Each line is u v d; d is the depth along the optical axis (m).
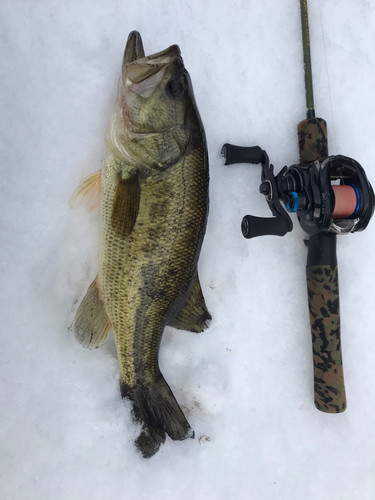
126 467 0.35
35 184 0.34
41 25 0.35
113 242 0.32
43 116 0.35
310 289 0.37
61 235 0.35
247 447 0.38
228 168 0.38
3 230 0.34
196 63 0.38
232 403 0.38
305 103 0.40
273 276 0.39
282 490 0.38
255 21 0.39
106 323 0.34
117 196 0.31
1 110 0.34
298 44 0.40
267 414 0.39
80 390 0.35
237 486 0.37
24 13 0.34
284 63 0.40
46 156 0.35
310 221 0.35
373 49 0.41
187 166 0.31
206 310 0.36
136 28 0.36
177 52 0.30
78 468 0.34
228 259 0.39
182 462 0.36
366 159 0.41
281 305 0.39
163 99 0.30
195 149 0.32
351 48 0.41
